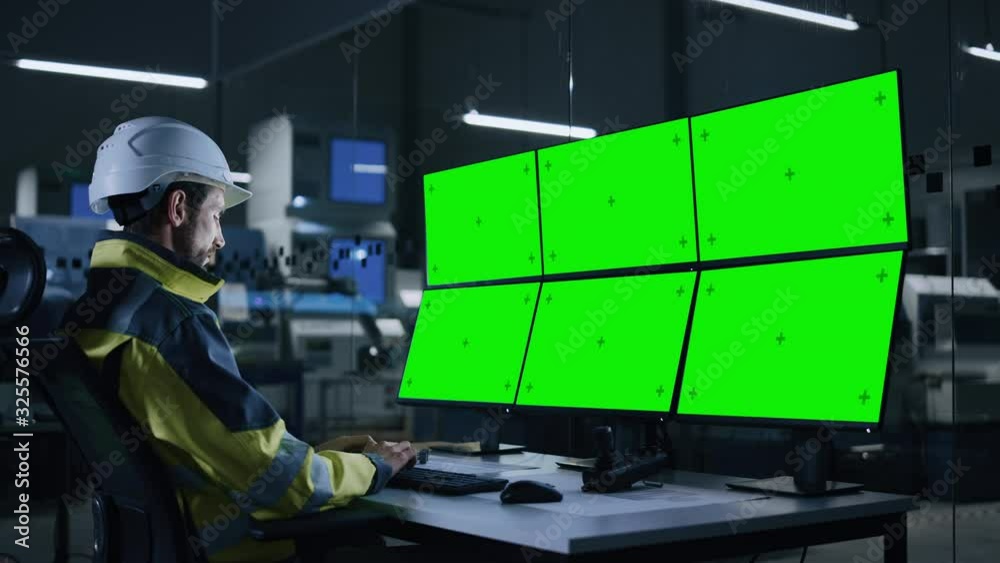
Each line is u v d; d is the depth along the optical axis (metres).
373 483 1.76
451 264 2.85
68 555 3.68
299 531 1.58
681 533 1.49
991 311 2.02
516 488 1.71
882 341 1.76
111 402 1.46
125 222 1.77
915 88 2.18
